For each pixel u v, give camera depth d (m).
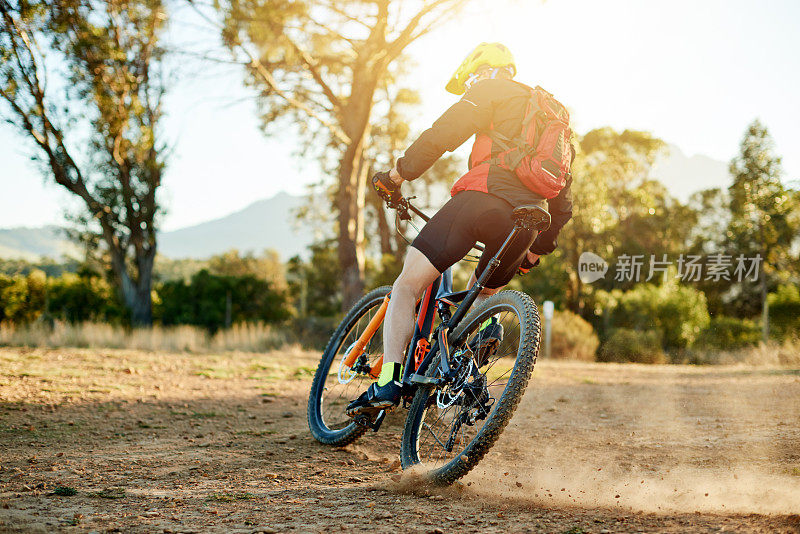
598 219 25.89
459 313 2.77
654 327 19.36
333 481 2.68
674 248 31.19
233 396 5.10
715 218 23.09
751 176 20.08
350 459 3.15
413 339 2.88
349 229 20.11
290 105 20.09
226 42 16.20
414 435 2.86
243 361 8.18
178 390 5.31
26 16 15.20
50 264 36.31
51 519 2.00
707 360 16.98
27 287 19.67
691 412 4.60
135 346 11.41
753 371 8.41
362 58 17.28
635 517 1.98
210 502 2.27
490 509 2.17
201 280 23.00
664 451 3.29
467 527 1.92
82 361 7.15
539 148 2.53
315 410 3.67
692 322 19.28
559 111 2.64
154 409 4.44
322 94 19.58
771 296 18.72
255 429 3.88
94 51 16.03
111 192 18.67
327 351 3.76
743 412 4.51
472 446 2.43
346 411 2.88
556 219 2.94
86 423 3.89
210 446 3.37
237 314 22.78
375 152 24.94
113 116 17.16
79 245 20.59
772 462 2.91
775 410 4.53
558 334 16.95
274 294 23.92
